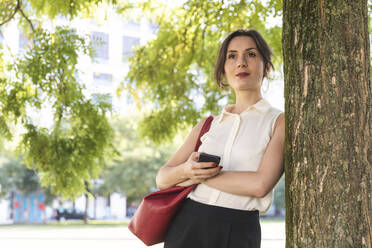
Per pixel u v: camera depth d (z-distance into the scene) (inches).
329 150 62.5
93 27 206.1
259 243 74.8
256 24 188.1
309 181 63.9
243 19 193.3
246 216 72.9
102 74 1328.7
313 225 63.1
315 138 63.7
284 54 69.9
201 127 84.2
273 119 75.5
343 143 62.0
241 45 80.4
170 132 234.4
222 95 225.5
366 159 62.2
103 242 569.9
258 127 75.9
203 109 232.1
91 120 205.8
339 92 62.9
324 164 62.7
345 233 60.7
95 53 203.9
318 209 62.7
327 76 63.7
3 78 201.8
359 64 64.0
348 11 64.6
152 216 78.5
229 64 81.5
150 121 235.9
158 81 230.7
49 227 1072.8
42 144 198.7
